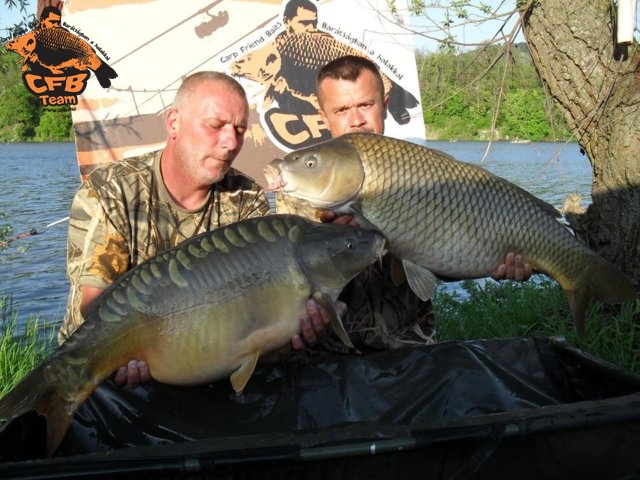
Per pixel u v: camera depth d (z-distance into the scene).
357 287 1.49
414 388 1.22
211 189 1.49
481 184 1.26
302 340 1.14
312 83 2.50
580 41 2.14
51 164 11.88
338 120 1.56
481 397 1.23
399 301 1.52
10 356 2.05
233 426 1.13
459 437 0.90
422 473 0.91
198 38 2.38
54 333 2.68
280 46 2.46
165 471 0.84
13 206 6.70
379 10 2.51
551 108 2.38
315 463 0.88
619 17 2.00
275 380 1.19
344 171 1.20
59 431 0.99
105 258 1.36
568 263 1.34
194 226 1.46
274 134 2.49
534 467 0.95
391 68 2.56
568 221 2.41
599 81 2.15
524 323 2.37
